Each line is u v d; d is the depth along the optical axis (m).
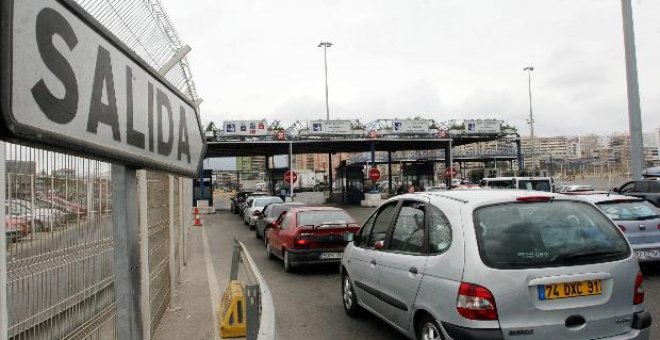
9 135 1.16
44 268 2.40
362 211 31.06
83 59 1.57
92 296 3.02
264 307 2.73
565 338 3.83
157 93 2.44
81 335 2.84
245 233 20.33
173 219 7.97
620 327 3.98
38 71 1.29
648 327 4.08
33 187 2.31
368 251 6.02
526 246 4.04
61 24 1.43
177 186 9.66
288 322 6.64
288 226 11.12
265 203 22.92
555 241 4.10
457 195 4.83
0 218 1.95
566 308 3.86
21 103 1.20
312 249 10.31
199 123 3.51
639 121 18.11
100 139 1.70
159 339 5.73
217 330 6.09
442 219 4.60
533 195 4.55
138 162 2.10
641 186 17.77
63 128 1.43
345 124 34.34
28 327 2.24
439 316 4.20
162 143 2.53
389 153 45.06
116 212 2.09
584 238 4.16
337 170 41.25
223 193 96.81
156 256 5.97
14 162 2.16
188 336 5.85
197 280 9.67
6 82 1.12
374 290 5.68
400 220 5.48
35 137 1.26
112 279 3.38
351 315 6.75
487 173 54.66
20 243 2.19
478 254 4.00
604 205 9.24
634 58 18.14
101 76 1.72
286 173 33.34
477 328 3.81
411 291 4.70
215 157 50.19
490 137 38.53
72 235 2.73
